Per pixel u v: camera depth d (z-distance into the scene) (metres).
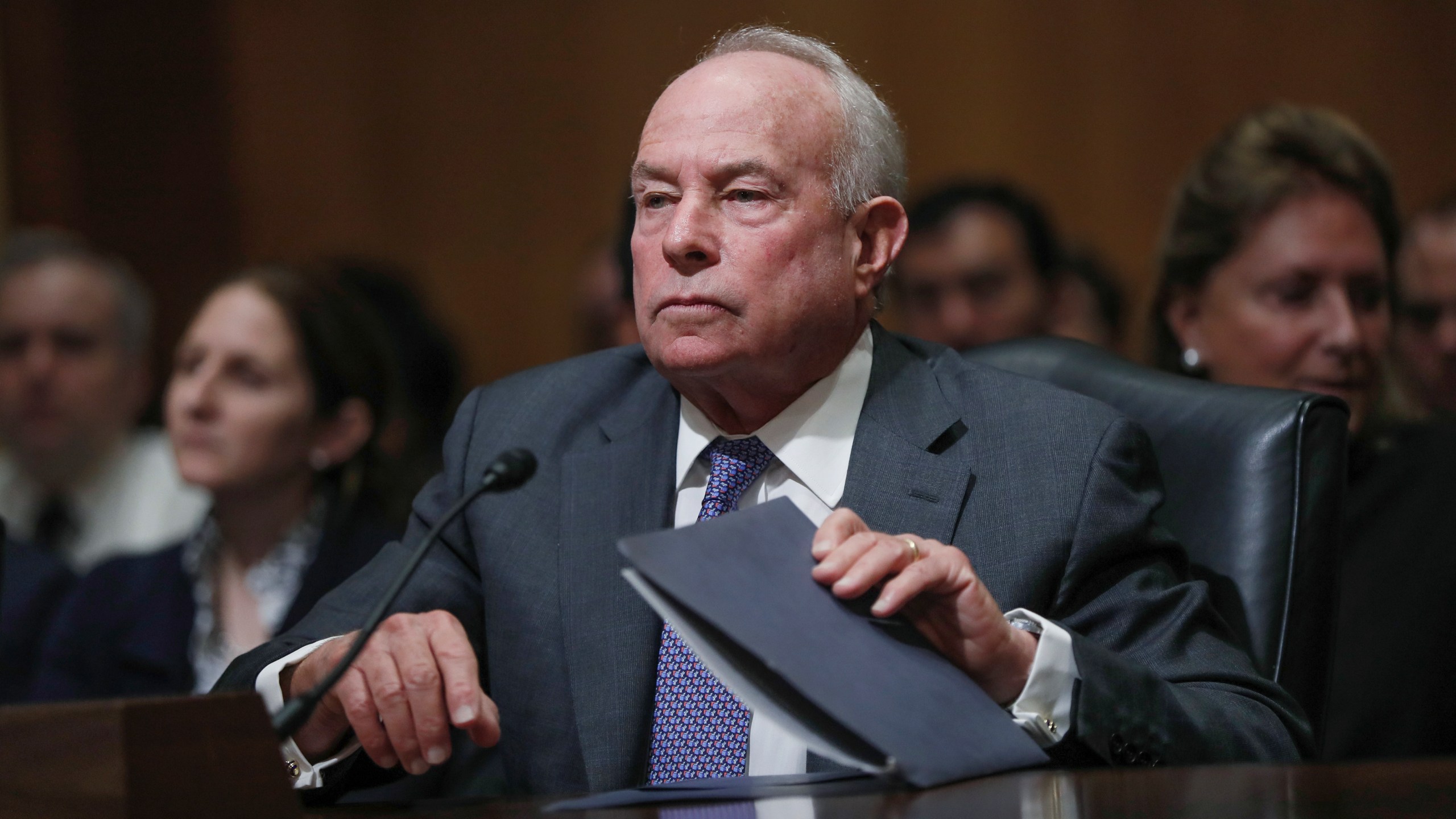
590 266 6.91
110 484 7.07
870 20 9.15
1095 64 9.00
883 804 1.84
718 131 2.85
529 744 2.86
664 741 2.76
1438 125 8.66
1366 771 1.93
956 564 2.31
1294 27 8.82
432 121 9.39
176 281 9.23
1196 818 1.61
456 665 2.32
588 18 9.33
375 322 5.02
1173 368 4.29
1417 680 3.85
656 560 2.04
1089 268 7.14
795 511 2.37
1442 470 4.07
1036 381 3.09
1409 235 5.27
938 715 2.10
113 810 1.62
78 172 9.20
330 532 4.60
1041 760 2.20
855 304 3.01
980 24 9.08
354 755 2.56
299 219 9.34
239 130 9.30
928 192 6.49
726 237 2.82
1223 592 3.04
